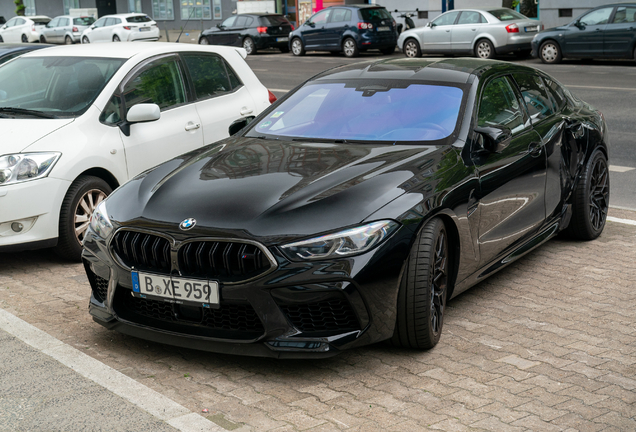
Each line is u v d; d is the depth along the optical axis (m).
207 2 39.81
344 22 24.59
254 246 3.49
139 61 6.33
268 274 3.45
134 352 3.98
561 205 5.51
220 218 3.60
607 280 5.09
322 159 4.14
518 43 20.67
